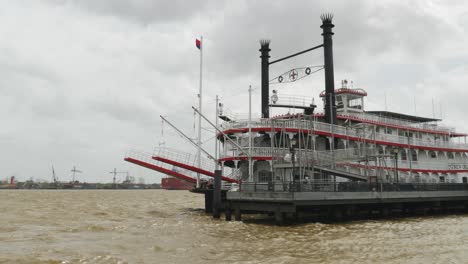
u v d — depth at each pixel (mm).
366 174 38281
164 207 52312
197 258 17047
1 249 18688
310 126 42062
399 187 35281
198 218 35375
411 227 27969
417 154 52500
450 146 56062
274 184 29828
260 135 44094
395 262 16125
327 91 46438
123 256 17359
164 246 19797
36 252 17984
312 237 22906
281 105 46594
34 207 46219
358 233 24688
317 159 36906
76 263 16062
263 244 20484
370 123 47531
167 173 42312
